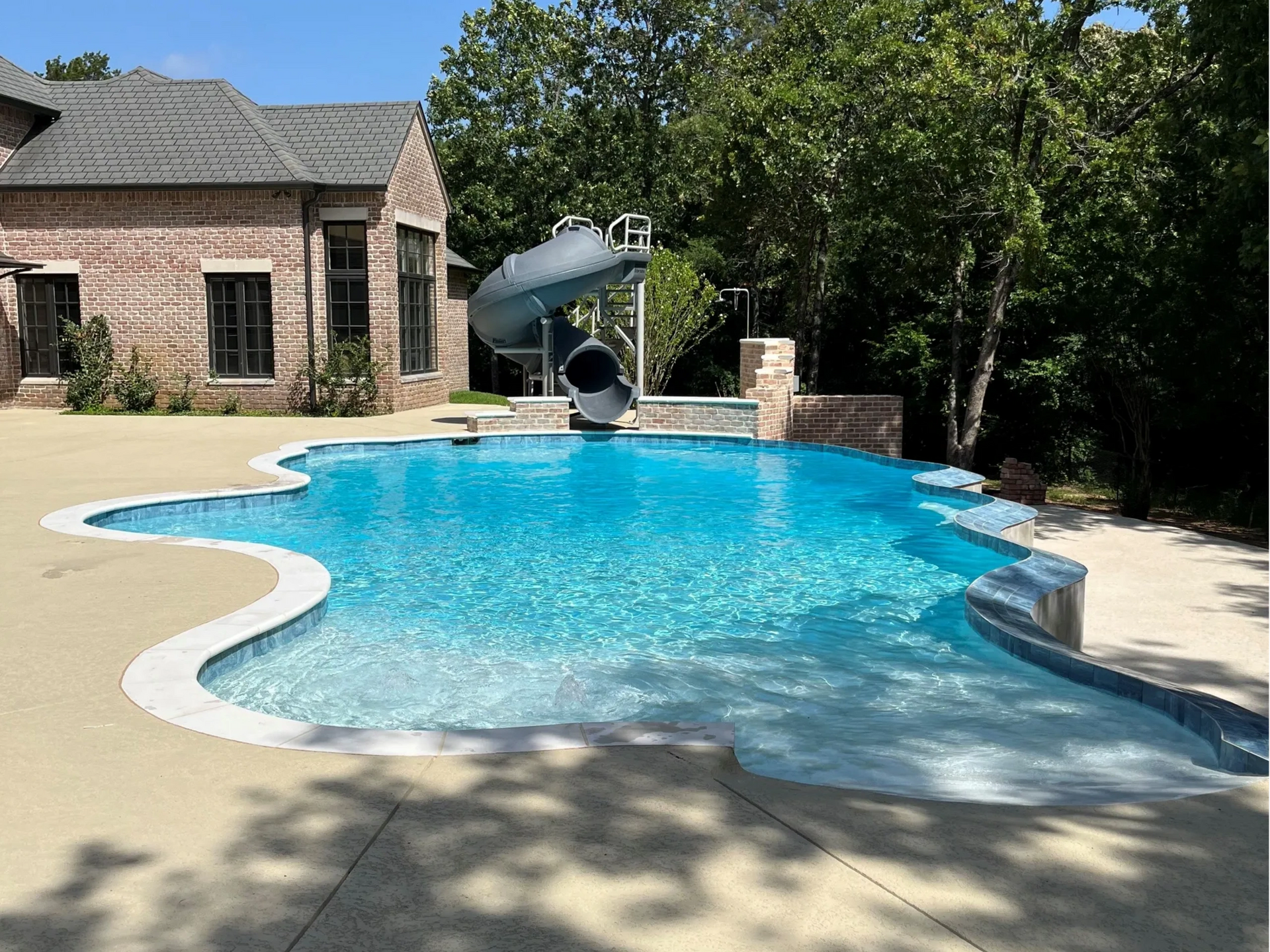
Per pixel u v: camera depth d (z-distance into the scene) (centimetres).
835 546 959
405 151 2003
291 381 1920
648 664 625
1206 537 1380
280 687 570
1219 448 2205
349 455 1538
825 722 523
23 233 1897
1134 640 857
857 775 439
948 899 273
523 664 619
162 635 565
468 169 3466
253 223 1877
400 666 611
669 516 1105
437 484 1311
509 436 1698
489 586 802
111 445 1470
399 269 2023
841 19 2833
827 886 281
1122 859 298
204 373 1925
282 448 1450
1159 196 1780
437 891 278
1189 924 260
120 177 1866
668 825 320
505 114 3528
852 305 3172
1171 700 515
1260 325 1688
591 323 2305
